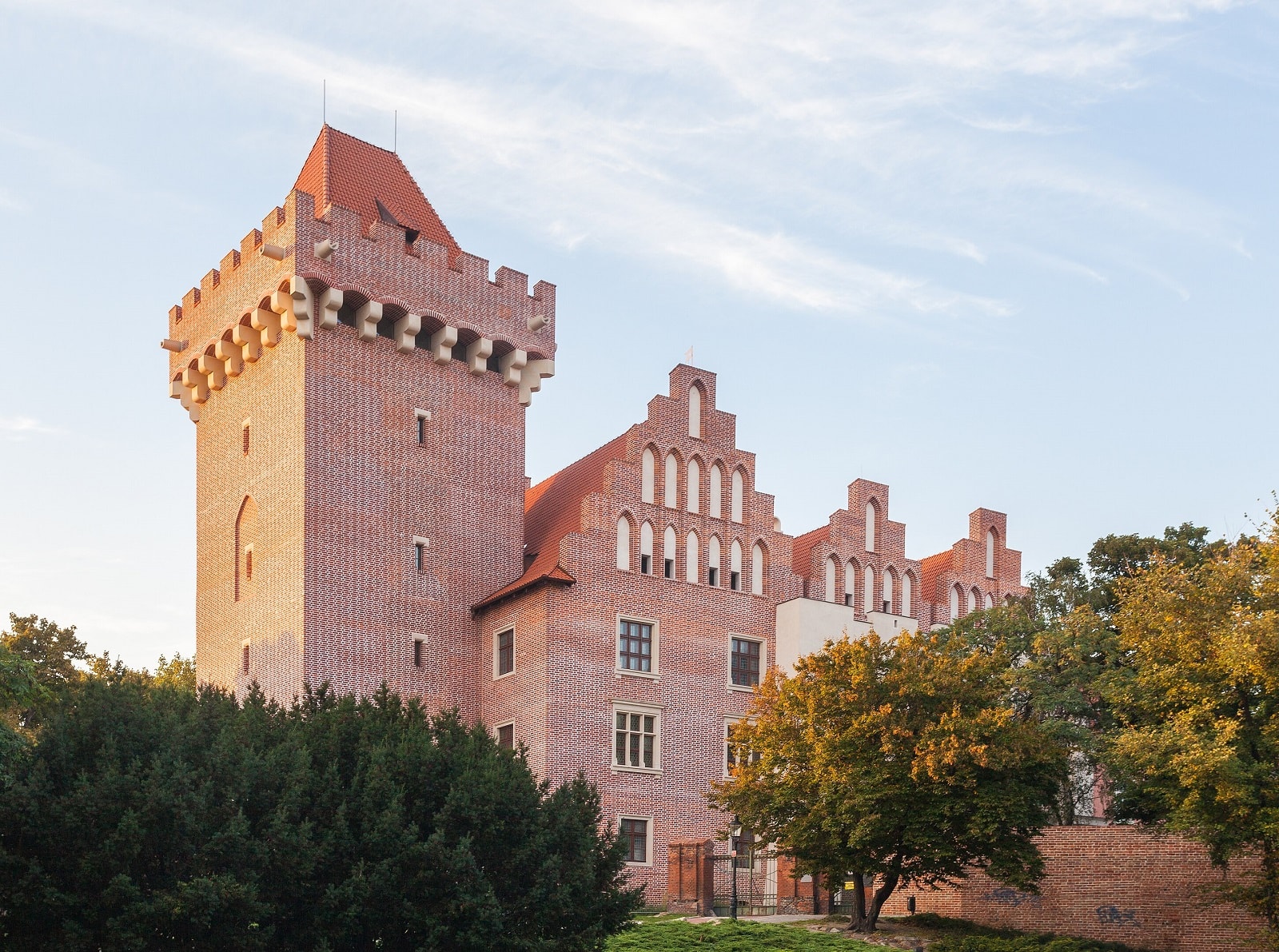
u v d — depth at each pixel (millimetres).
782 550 63562
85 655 67625
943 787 42281
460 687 58094
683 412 61844
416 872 33906
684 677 59094
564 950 35000
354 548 55719
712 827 58281
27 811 30578
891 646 46281
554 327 63438
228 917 31094
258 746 36281
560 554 56750
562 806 37844
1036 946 41750
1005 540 71750
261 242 57875
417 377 58844
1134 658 49875
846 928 45312
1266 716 40438
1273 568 40719
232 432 60594
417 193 63500
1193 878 45938
